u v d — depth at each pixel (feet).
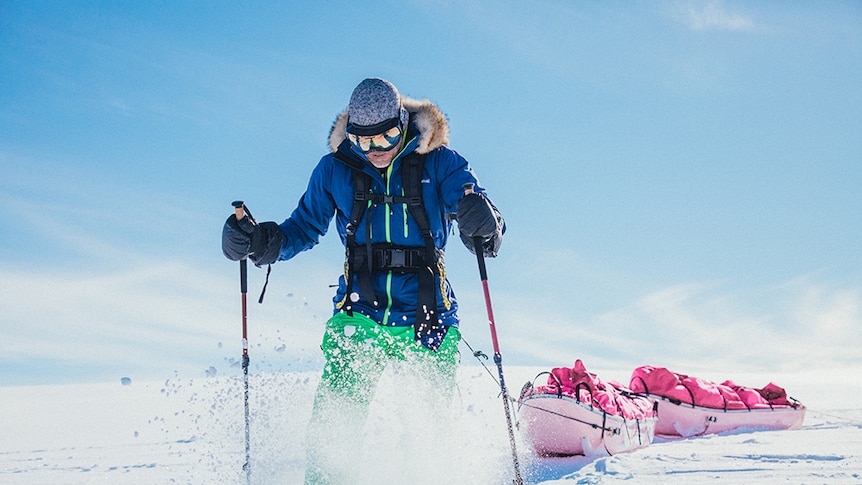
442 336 9.32
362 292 9.31
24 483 13.10
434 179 9.55
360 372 9.22
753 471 11.27
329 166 9.81
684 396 18.22
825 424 19.45
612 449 14.06
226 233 9.49
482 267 9.67
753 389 19.81
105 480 13.03
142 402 31.94
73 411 28.94
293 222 10.07
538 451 14.30
